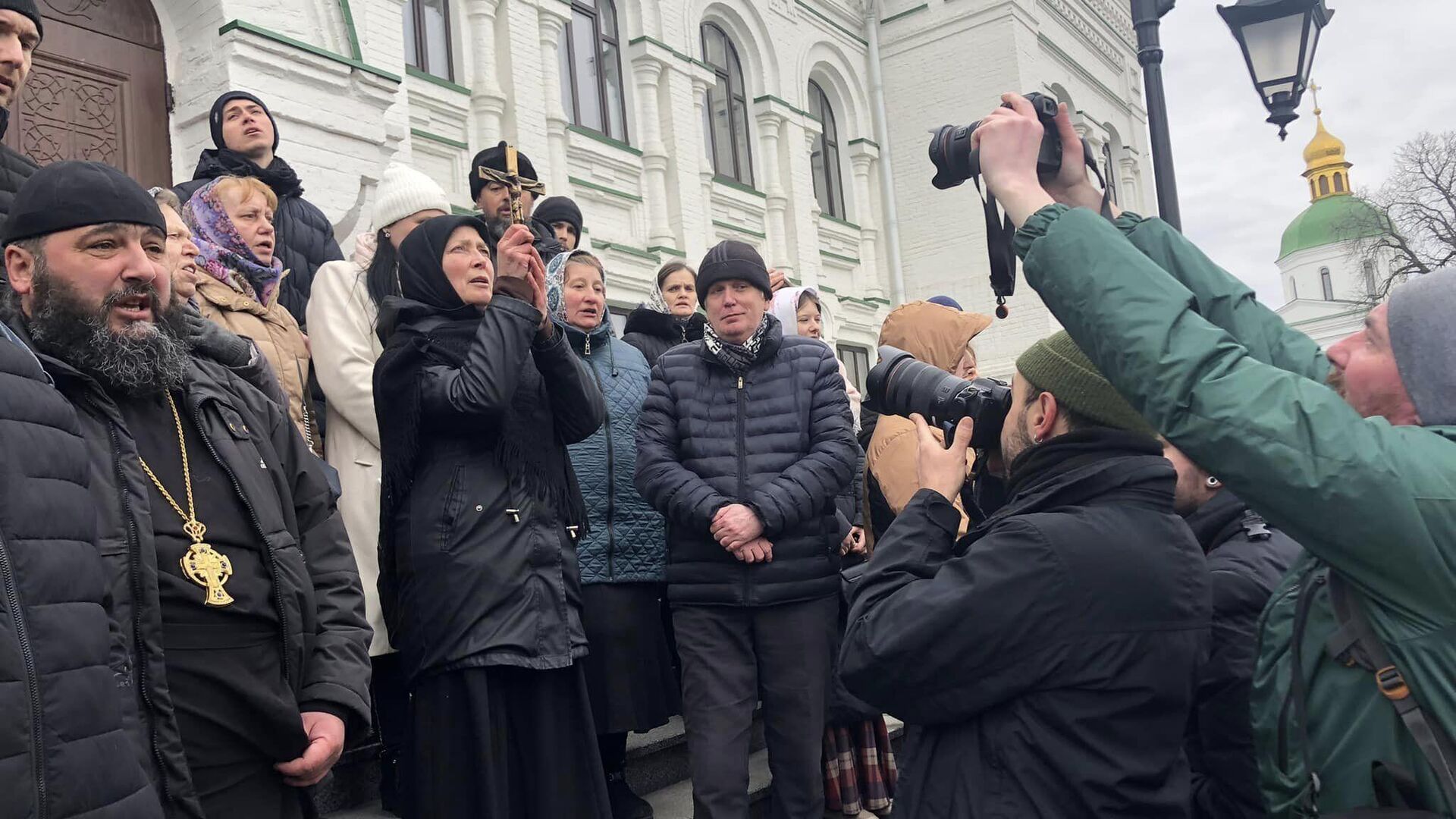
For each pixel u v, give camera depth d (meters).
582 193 9.68
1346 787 1.37
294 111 5.88
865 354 13.55
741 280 3.08
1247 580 1.98
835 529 3.15
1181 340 1.33
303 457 2.14
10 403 1.38
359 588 2.15
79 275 1.74
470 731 2.28
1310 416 1.26
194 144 5.70
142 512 1.70
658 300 4.39
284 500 2.01
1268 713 1.54
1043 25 14.66
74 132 5.31
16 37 2.13
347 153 6.15
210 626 1.77
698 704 2.88
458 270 2.50
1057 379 1.70
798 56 12.88
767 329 3.12
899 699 1.64
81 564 1.40
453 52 8.72
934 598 1.59
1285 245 37.84
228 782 1.76
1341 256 35.50
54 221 1.73
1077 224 1.44
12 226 1.76
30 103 5.14
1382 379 1.41
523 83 8.96
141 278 1.78
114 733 1.38
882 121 14.20
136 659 1.65
